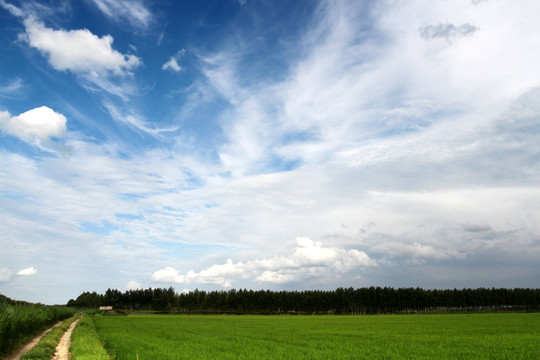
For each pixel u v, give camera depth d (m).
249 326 64.62
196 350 30.08
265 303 161.38
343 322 78.69
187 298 172.50
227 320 89.75
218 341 38.12
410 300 156.50
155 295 187.75
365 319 94.25
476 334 44.47
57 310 66.00
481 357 26.44
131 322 74.94
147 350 29.22
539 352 28.48
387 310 161.50
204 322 78.81
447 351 29.67
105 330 50.28
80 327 45.50
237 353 28.84
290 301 160.12
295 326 64.69
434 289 170.50
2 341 25.42
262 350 30.55
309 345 34.66
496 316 99.38
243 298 163.50
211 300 168.38
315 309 158.62
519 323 65.62
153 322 76.38
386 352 29.27
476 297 156.25
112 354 25.27
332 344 35.12
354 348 31.84
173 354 27.03
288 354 28.39
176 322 77.56
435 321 76.94
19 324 30.62
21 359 21.84
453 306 158.38
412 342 36.66
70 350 26.95
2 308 28.95
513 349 30.42
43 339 31.78
